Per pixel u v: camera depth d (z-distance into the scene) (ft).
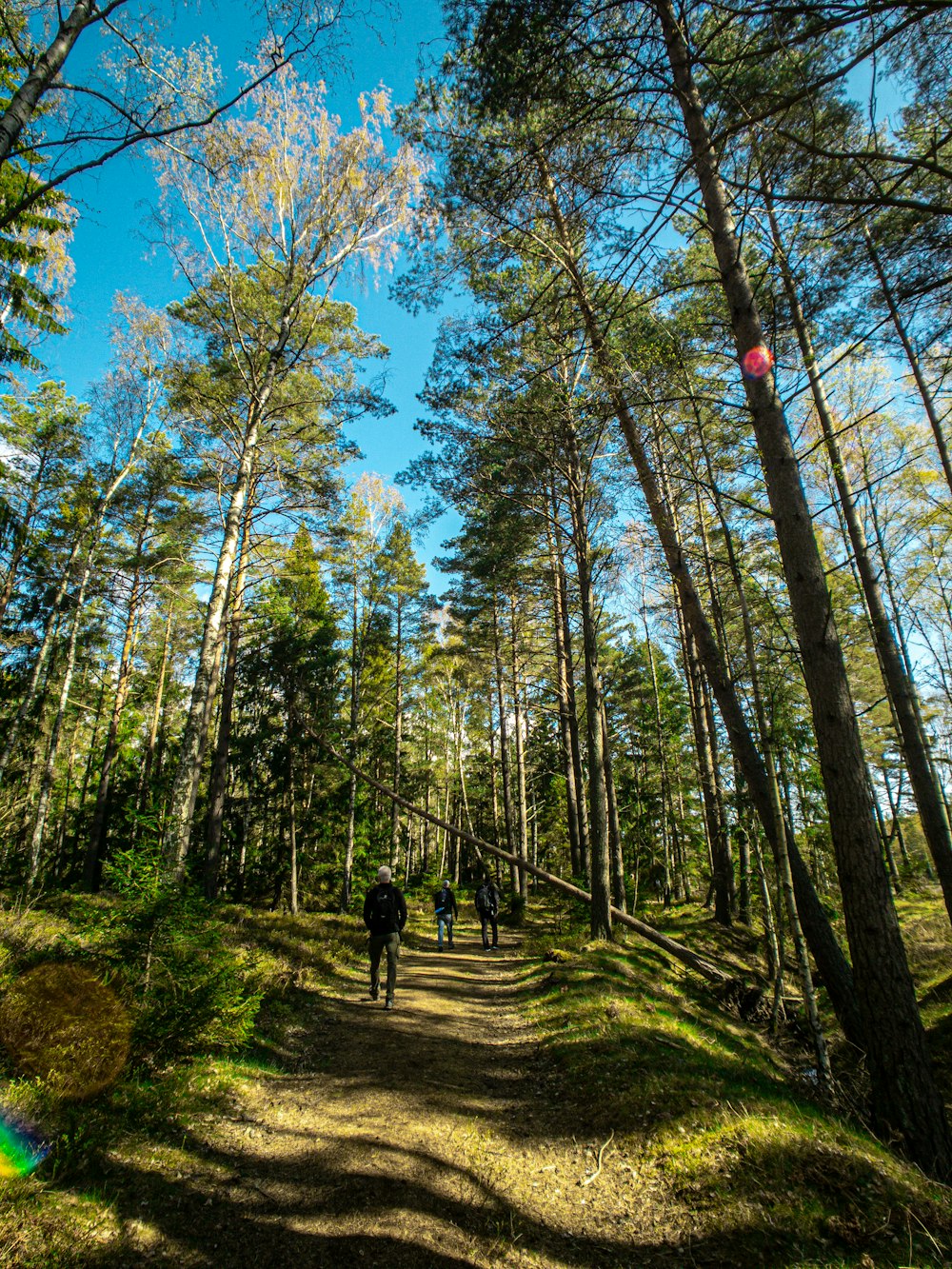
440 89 22.45
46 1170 10.32
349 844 66.33
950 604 61.31
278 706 65.46
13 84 32.27
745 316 20.27
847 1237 9.68
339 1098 15.79
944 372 24.47
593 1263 9.78
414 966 36.65
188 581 66.08
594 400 32.63
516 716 80.23
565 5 15.61
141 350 61.77
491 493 42.96
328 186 42.75
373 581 76.43
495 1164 12.85
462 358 33.81
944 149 18.95
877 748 74.43
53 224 37.78
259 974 24.41
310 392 47.34
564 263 30.42
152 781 32.63
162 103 19.15
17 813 43.45
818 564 18.94
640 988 27.50
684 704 88.84
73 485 61.41
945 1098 22.94
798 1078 21.62
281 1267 9.32
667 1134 13.46
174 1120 13.14
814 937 25.25
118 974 15.72
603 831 37.50
